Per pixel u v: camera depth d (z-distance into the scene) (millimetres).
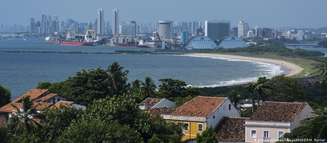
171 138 91625
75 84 150750
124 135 81062
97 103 92938
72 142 79562
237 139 104125
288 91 153250
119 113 90375
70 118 91625
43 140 88750
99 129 80312
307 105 106125
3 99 153375
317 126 87250
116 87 150750
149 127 90438
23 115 98875
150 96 143125
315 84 194625
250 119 103938
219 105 111250
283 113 103625
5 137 87312
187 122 109125
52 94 148625
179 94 145000
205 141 88625
